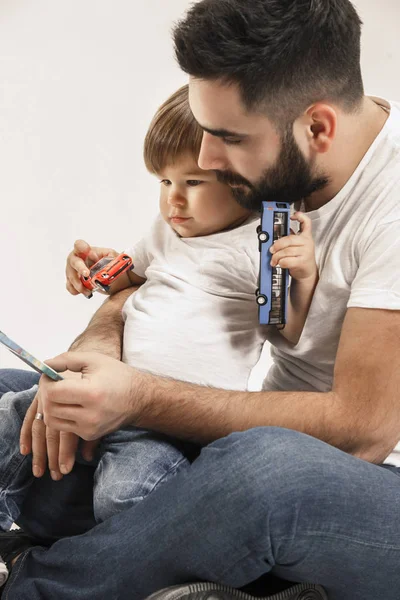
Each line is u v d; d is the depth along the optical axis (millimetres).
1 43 3041
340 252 1453
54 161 2977
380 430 1325
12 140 2982
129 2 3064
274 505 1147
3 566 1334
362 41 2932
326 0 1355
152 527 1210
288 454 1186
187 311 1524
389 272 1363
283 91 1354
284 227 1428
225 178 1471
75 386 1298
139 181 2973
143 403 1359
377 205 1423
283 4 1335
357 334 1358
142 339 1516
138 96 3023
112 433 1431
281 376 1629
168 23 3053
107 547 1233
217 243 1587
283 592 1240
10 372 1699
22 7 3064
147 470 1358
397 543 1227
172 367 1484
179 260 1607
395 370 1322
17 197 2949
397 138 1448
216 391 1393
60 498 1490
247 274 1554
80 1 3070
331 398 1341
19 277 2889
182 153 1540
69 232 2934
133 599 1222
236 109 1365
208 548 1178
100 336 1618
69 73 3029
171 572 1204
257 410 1351
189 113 1545
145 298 1589
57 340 2826
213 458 1209
